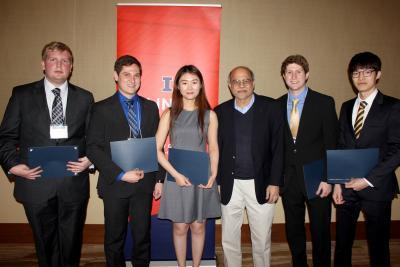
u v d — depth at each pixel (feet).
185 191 6.46
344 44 9.47
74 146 6.12
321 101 6.56
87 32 9.14
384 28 9.50
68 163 6.13
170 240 8.37
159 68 8.11
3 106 9.22
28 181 6.32
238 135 6.64
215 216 6.70
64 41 9.13
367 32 9.49
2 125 6.31
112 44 9.18
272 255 8.96
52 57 6.12
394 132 5.97
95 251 9.12
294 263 7.06
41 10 9.05
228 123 6.65
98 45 9.17
